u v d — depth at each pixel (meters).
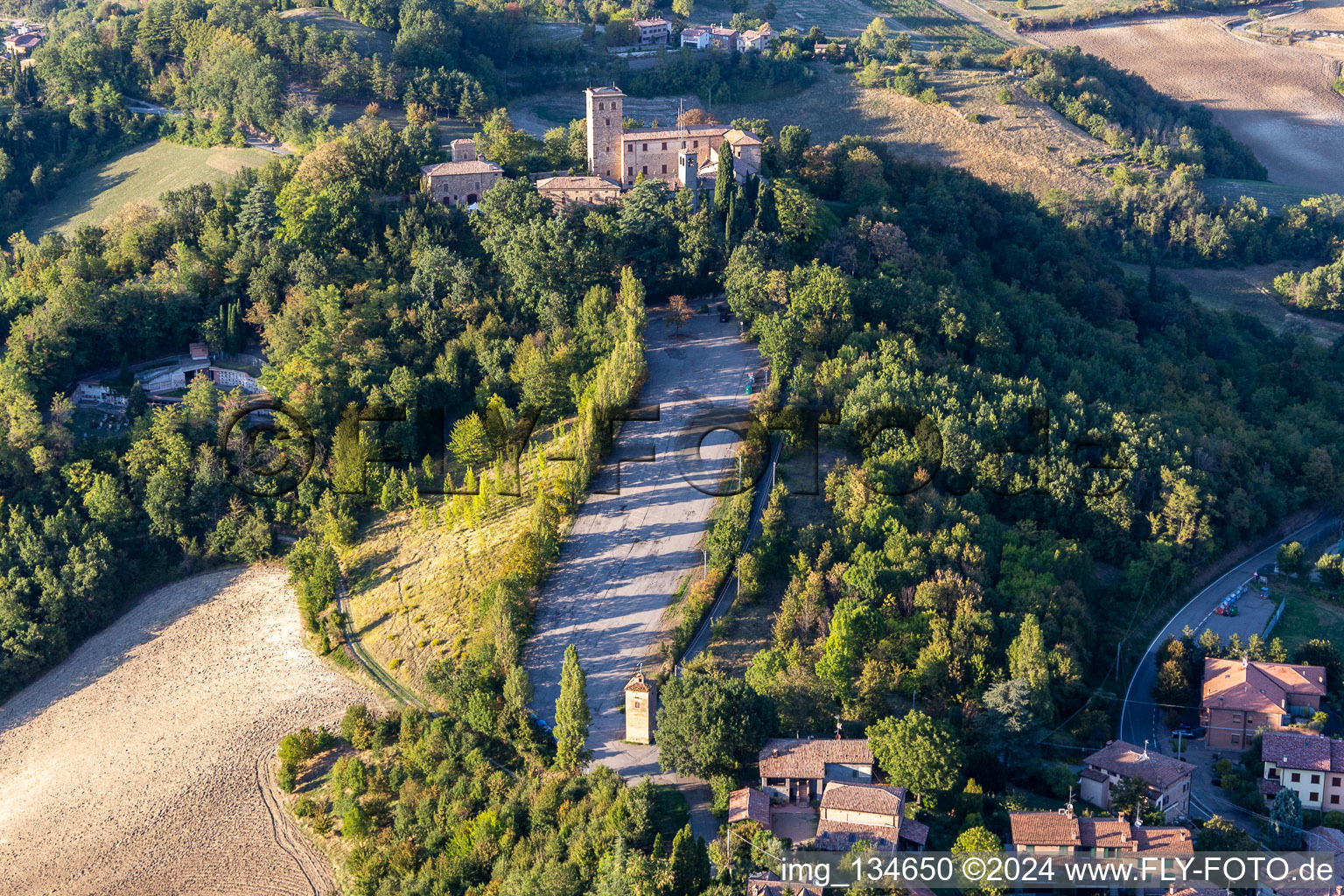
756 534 184.50
